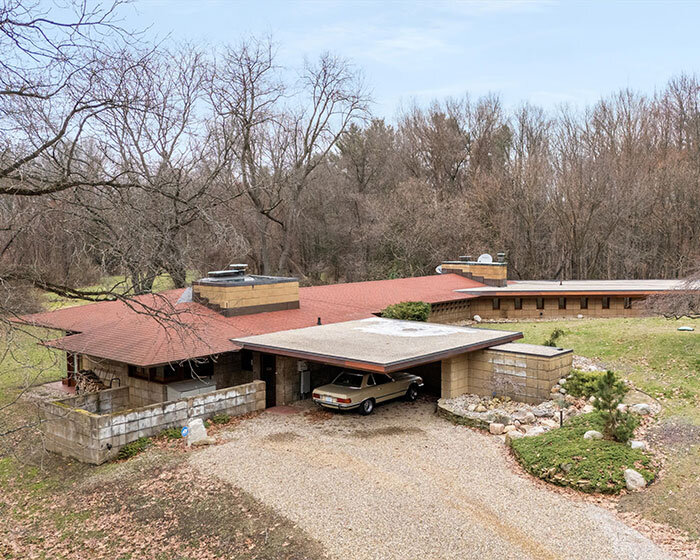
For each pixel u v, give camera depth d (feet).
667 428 47.03
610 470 39.09
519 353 56.80
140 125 60.70
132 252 43.45
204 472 43.24
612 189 145.18
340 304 85.71
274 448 47.47
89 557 33.86
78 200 38.88
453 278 114.93
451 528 33.86
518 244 159.63
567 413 51.37
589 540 32.19
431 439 48.96
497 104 179.01
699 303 63.21
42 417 52.03
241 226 136.05
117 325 66.69
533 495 37.81
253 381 63.31
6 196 39.93
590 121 163.73
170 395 58.29
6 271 38.01
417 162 183.52
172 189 66.69
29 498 42.19
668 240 149.38
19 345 44.32
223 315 69.62
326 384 64.49
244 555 32.37
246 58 120.06
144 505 38.99
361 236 169.48
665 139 155.94
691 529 32.86
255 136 131.44
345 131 175.32
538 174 153.07
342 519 35.24
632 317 98.94
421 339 61.16
